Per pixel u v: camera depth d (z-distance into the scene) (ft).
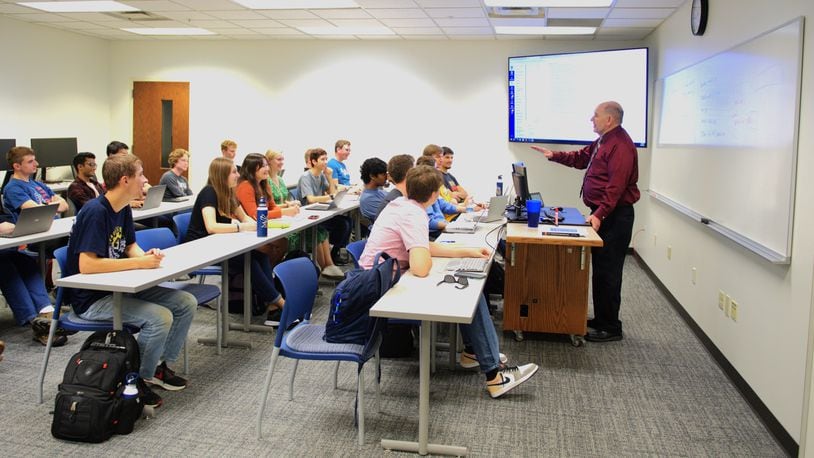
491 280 14.44
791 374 8.80
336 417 9.78
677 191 16.96
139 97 28.58
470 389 11.00
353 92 26.71
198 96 28.02
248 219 14.71
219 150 28.19
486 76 25.58
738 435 9.42
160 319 9.71
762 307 10.06
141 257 9.89
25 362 11.75
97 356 9.05
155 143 28.73
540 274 13.25
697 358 12.75
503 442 9.10
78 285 9.00
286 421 9.61
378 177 16.49
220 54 27.61
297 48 26.91
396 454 8.70
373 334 8.58
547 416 9.97
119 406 8.89
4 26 23.25
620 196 13.19
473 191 26.22
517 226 13.66
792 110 9.05
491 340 10.52
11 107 23.89
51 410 9.77
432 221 14.14
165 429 9.27
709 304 13.21
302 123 27.30
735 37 12.32
